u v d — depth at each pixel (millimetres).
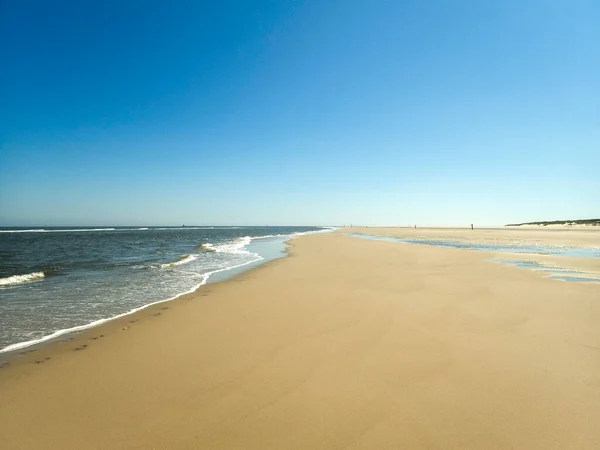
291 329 7262
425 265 17078
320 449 3387
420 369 5156
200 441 3553
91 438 3637
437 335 6637
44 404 4367
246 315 8508
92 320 8469
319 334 6871
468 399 4270
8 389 4785
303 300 9875
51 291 12172
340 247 30875
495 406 4098
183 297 11047
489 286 11352
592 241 39219
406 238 49531
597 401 4188
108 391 4695
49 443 3559
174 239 58844
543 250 27188
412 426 3730
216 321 8078
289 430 3713
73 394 4629
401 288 11180
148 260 22859
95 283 13805
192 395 4543
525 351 5789
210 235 81375
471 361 5406
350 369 5207
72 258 24250
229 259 22969
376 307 8797
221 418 3982
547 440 3455
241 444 3490
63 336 7238
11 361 5840
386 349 5973
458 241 40844
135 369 5426
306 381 4855
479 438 3504
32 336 7262
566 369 5090
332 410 4094
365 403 4230
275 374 5113
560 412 3957
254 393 4559
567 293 10250
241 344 6457
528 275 13672
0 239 54594
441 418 3867
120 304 10180
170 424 3877
